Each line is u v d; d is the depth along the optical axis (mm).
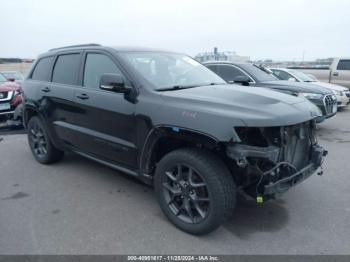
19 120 7926
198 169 2957
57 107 4629
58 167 5145
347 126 8602
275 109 2969
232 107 2926
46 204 3844
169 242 3059
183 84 3842
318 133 7734
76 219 3482
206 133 2826
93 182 4520
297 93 7434
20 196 4070
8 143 6727
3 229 3283
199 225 3066
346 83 14109
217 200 2887
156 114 3230
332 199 3945
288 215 3555
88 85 4168
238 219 3477
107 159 4059
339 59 14273
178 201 3311
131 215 3572
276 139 2928
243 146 2770
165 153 3520
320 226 3320
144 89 3465
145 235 3176
